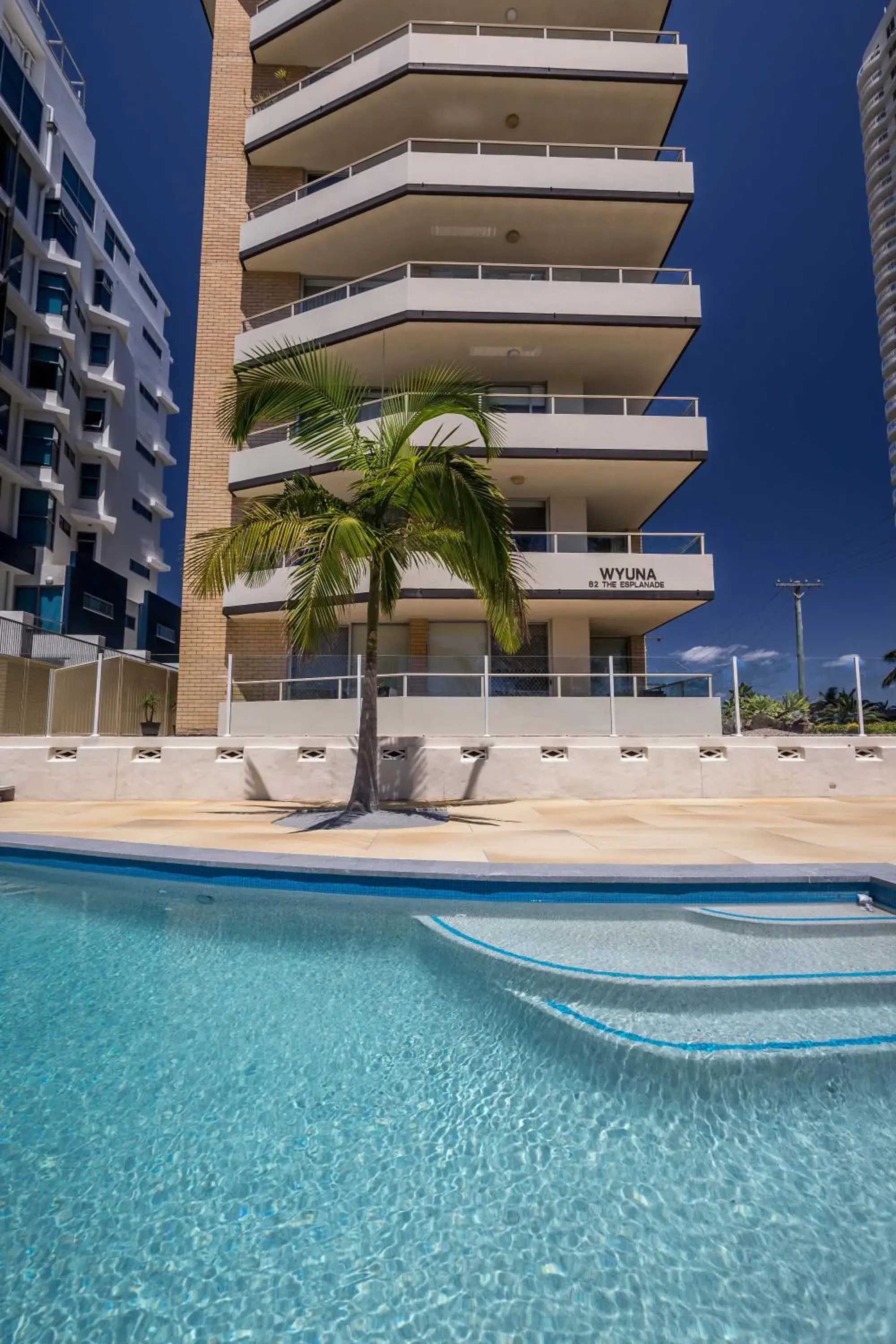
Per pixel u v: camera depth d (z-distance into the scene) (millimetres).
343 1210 1887
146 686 17781
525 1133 2275
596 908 5004
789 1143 2238
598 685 13188
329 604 8219
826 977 3463
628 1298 1580
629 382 19250
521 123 18422
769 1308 1552
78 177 34781
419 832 7707
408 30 17219
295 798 11711
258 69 20281
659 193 17203
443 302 16719
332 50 19703
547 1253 1735
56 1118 2322
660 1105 2471
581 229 18047
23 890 5676
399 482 8703
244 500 18344
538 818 9047
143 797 11844
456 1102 2469
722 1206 1911
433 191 16859
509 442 16406
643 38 18719
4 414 27969
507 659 13391
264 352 17562
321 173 20156
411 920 4770
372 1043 2920
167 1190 1955
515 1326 1507
